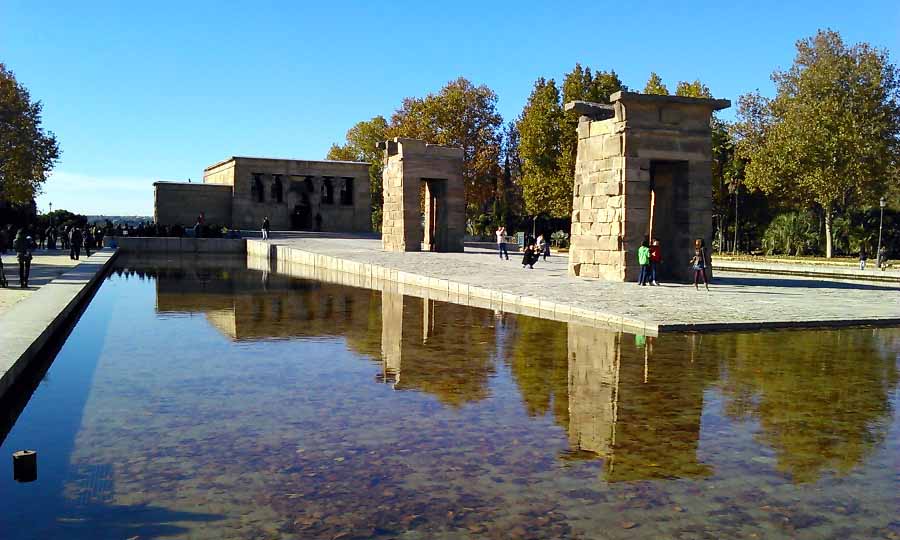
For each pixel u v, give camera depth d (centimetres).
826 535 550
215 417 884
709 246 2784
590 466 704
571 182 5969
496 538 540
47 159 5791
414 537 542
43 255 4534
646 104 2662
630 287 2461
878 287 2689
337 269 3838
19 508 598
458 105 7400
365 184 7225
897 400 977
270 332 1598
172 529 555
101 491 636
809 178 5209
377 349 1375
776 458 733
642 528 559
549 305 1972
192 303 2189
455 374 1141
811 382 1080
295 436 804
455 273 2966
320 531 552
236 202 6769
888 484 662
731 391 1023
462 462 715
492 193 7788
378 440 788
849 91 5262
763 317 1703
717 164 6438
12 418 878
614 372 1152
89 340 1488
